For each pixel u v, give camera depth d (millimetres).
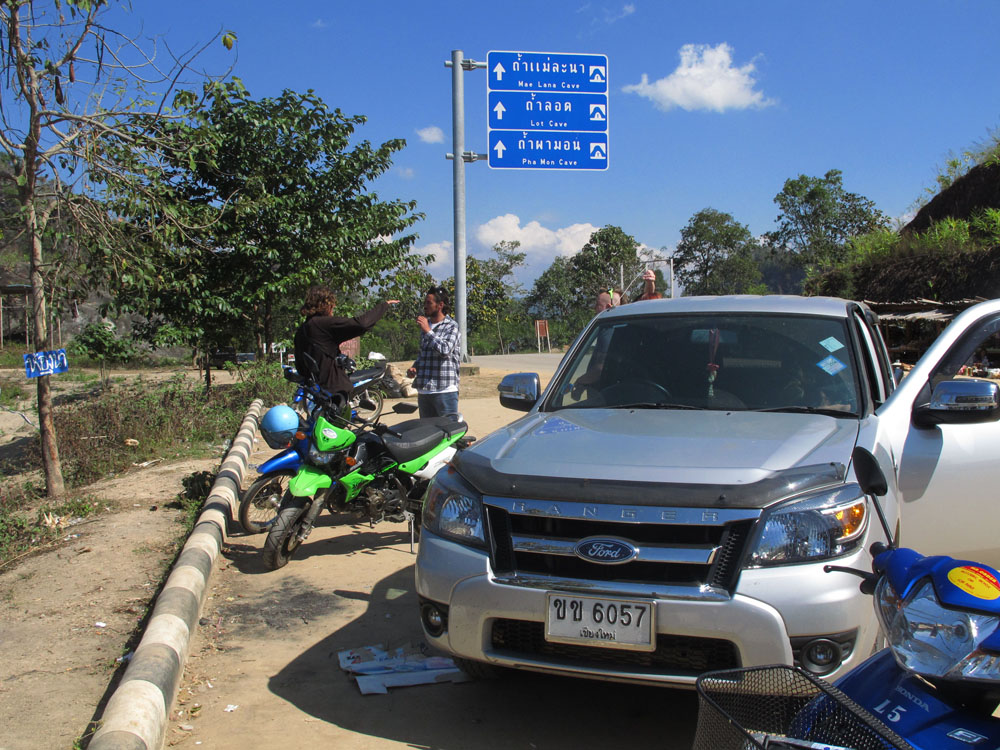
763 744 1720
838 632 2963
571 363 4824
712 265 71125
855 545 3090
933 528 3875
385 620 4797
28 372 7719
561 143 16203
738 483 3121
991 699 1753
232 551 6164
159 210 8375
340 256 13844
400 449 6109
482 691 3898
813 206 63656
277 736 3506
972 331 4309
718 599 2990
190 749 3402
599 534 3143
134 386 13391
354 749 3400
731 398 4207
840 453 3355
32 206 7398
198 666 4211
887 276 20797
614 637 3074
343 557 6035
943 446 3891
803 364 4277
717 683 1934
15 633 4574
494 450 3734
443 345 7266
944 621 1697
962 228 19875
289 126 13203
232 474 7586
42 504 7492
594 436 3756
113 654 4305
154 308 13211
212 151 8695
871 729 1731
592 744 3424
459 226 17875
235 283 13414
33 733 3492
